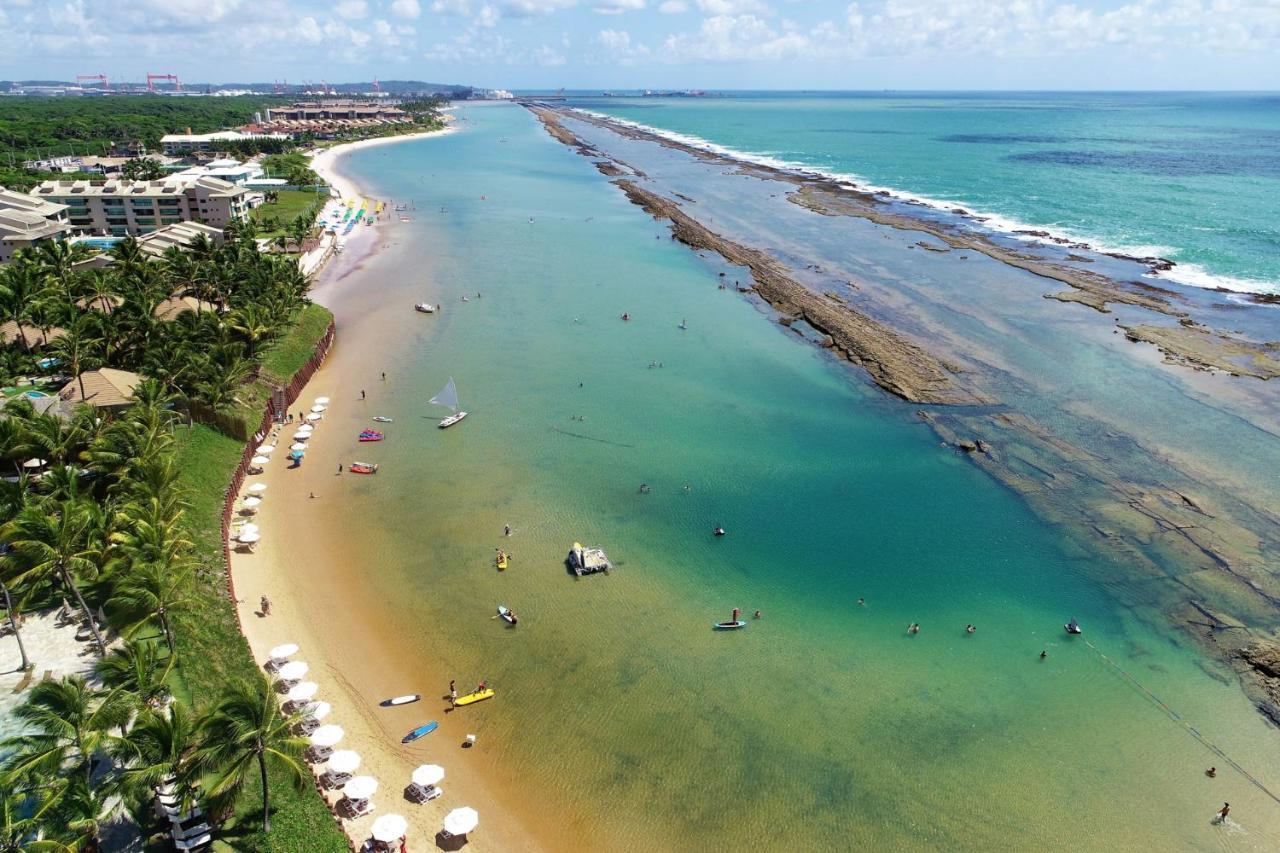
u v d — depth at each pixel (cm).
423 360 9444
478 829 3738
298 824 3597
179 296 9519
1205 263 13138
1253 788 4028
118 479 5159
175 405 6700
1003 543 6003
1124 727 4384
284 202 18338
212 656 4453
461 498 6494
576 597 5341
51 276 8794
